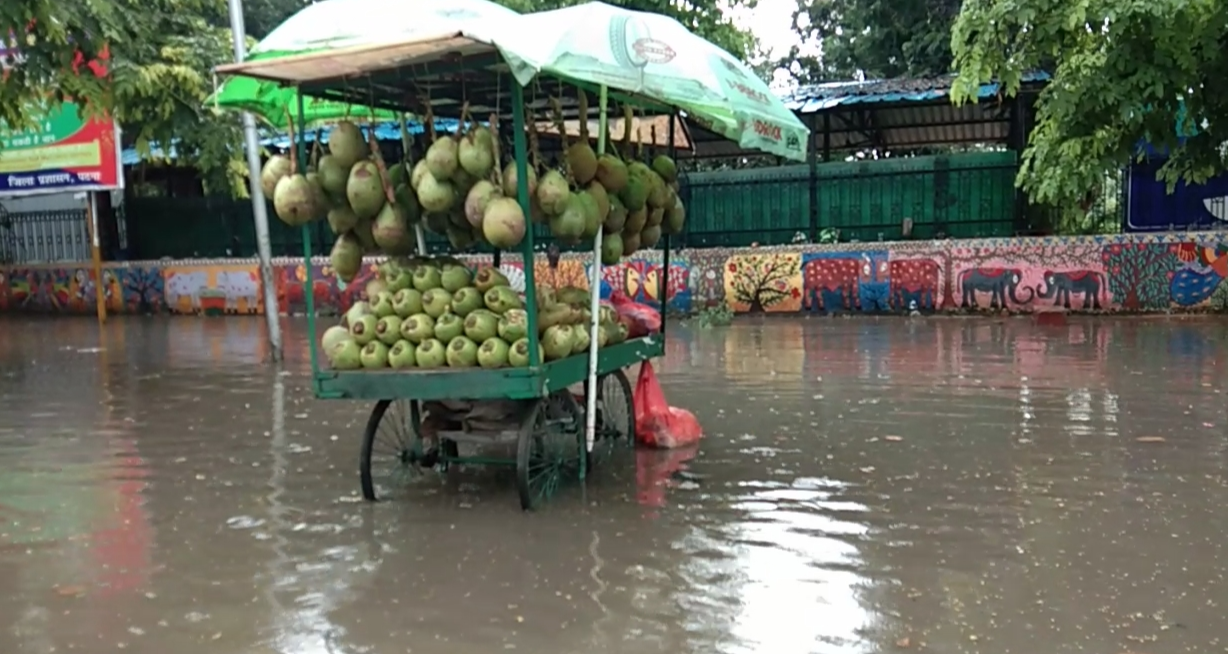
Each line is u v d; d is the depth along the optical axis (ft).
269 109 21.98
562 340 18.38
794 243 54.24
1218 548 15.44
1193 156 38.11
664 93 17.72
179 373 37.55
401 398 17.98
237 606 14.15
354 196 18.37
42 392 33.55
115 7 35.99
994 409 26.09
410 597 14.30
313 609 13.97
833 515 17.58
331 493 19.90
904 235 52.19
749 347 40.42
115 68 35.96
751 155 67.05
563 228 18.12
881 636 12.63
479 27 16.34
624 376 23.94
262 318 61.77
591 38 16.48
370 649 12.64
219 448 24.21
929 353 36.83
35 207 70.18
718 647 12.43
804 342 41.42
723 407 27.61
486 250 53.52
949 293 49.83
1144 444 21.90
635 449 22.93
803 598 13.89
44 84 34.86
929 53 65.62
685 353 39.14
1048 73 45.98
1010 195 50.80
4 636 13.34
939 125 60.85
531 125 19.07
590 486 19.84
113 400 31.58
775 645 12.44
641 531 16.94
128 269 66.95
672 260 54.29
